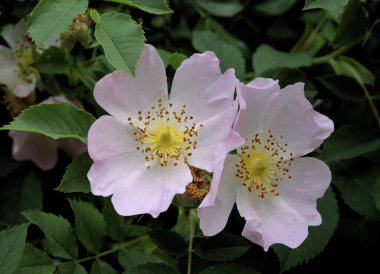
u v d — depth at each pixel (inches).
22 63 9.5
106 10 9.7
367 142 8.9
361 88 9.6
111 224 8.4
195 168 7.3
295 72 8.9
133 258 8.3
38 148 9.3
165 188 7.1
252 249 8.3
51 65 8.8
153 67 7.3
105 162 7.1
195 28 10.8
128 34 6.8
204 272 7.4
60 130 7.1
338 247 10.2
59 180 9.5
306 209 7.4
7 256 6.7
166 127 7.4
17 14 9.0
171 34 10.5
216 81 7.3
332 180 8.8
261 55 9.9
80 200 8.2
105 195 7.0
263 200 7.4
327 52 10.5
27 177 9.4
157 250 8.7
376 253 10.3
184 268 7.8
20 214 9.1
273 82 7.1
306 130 7.4
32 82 9.4
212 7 11.1
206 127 7.4
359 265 10.1
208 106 7.3
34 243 9.1
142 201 7.0
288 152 7.5
